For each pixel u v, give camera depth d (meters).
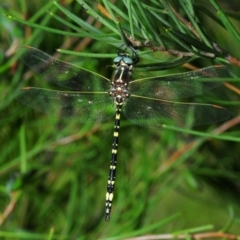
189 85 0.59
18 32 0.62
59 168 0.65
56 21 0.63
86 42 0.63
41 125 0.65
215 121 0.60
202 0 0.59
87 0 0.54
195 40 0.53
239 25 0.63
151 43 0.53
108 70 0.64
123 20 0.59
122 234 0.63
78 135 0.65
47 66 0.61
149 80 0.61
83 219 0.65
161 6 0.54
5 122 0.65
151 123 0.62
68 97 0.63
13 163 0.64
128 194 0.65
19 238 0.65
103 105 0.63
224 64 0.57
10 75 0.64
